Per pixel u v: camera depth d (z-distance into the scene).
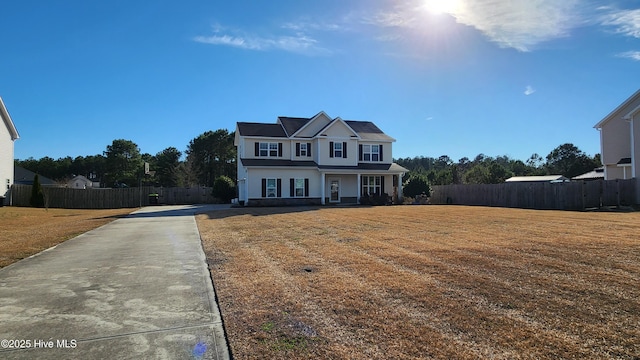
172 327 4.05
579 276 5.71
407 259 7.16
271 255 7.82
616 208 19.20
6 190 28.36
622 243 8.37
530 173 66.31
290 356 3.32
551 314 4.21
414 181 33.19
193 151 59.03
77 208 30.58
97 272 6.60
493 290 5.11
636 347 3.38
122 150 69.88
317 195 28.77
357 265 6.73
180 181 52.94
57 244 9.90
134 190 32.94
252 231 11.80
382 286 5.39
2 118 27.69
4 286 5.72
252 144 29.11
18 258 7.96
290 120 32.06
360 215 17.14
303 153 30.00
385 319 4.15
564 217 14.67
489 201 25.61
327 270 6.41
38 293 5.34
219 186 35.19
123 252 8.59
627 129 24.45
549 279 5.59
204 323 4.16
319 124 30.72
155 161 68.44
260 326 4.02
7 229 13.51
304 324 4.05
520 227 11.62
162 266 7.05
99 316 4.40
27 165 76.19
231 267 6.78
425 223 13.31
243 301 4.86
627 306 4.41
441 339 3.61
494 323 3.98
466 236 9.94
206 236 10.97
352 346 3.50
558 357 3.22
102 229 13.40
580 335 3.65
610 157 25.20
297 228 12.39
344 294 5.05
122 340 3.72
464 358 3.23
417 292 5.08
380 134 32.25
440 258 7.20
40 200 28.94
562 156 74.38
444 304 4.59
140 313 4.49
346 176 29.98
